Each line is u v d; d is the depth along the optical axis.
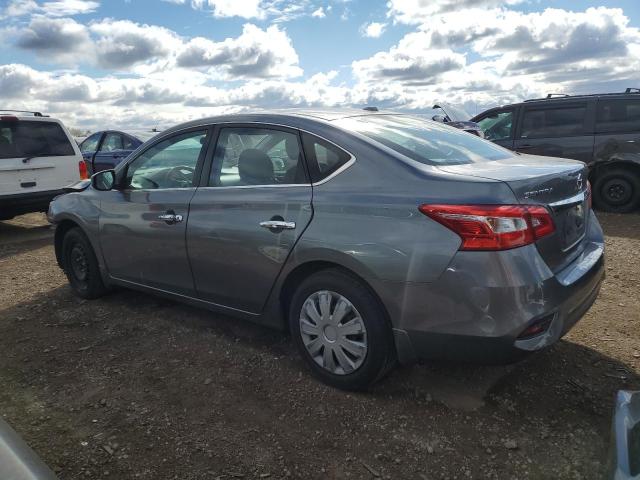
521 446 2.65
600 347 3.64
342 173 3.07
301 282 3.30
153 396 3.21
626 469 1.73
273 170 3.40
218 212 3.58
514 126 8.84
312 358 3.28
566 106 8.45
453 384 3.22
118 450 2.71
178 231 3.83
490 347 2.63
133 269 4.36
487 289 2.56
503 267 2.54
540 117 8.64
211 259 3.66
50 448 2.74
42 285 5.49
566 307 2.76
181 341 3.96
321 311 3.16
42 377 3.49
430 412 2.95
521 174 2.78
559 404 2.98
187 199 3.80
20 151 7.80
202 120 3.91
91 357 3.76
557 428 2.78
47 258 6.69
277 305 3.41
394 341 2.94
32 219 9.95
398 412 2.96
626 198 8.25
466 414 2.92
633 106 8.03
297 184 3.25
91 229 4.61
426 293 2.71
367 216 2.88
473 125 9.39
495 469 2.50
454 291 2.63
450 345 2.73
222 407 3.07
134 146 10.67
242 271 3.49
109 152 11.07
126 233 4.28
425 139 3.40
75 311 4.68
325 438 2.76
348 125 3.31
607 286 4.90
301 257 3.14
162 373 3.49
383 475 2.49
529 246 2.59
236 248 3.47
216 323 4.27
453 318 2.67
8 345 4.01
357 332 3.02
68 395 3.26
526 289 2.55
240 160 3.60
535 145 8.65
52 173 8.15
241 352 3.74
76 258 4.96
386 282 2.81
